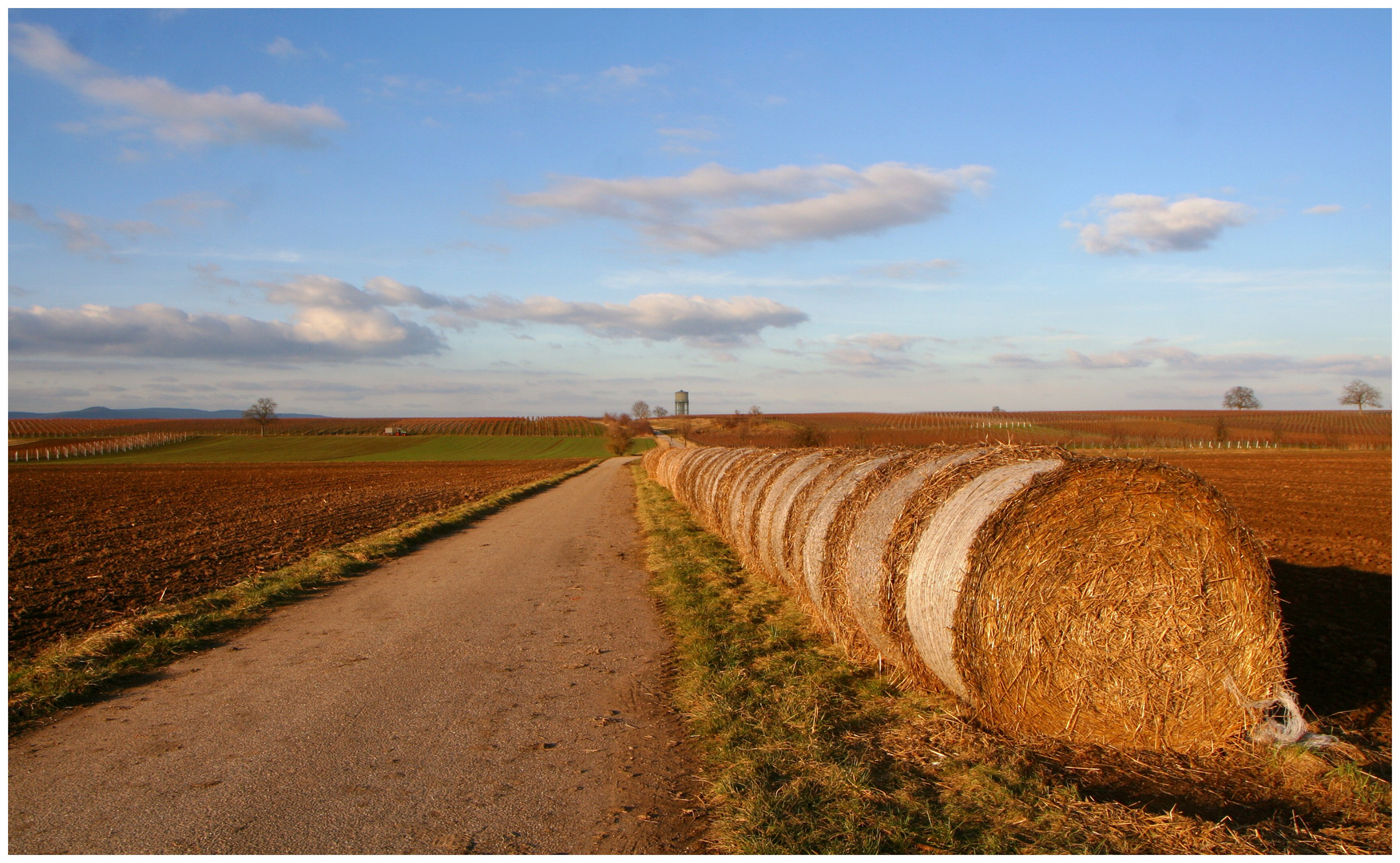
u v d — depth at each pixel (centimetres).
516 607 906
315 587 1036
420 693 597
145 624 792
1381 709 536
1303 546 1250
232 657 705
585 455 8138
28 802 418
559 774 448
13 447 8631
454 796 421
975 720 519
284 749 488
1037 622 500
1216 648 489
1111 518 500
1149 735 493
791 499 848
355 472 4916
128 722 539
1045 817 392
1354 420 9369
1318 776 439
